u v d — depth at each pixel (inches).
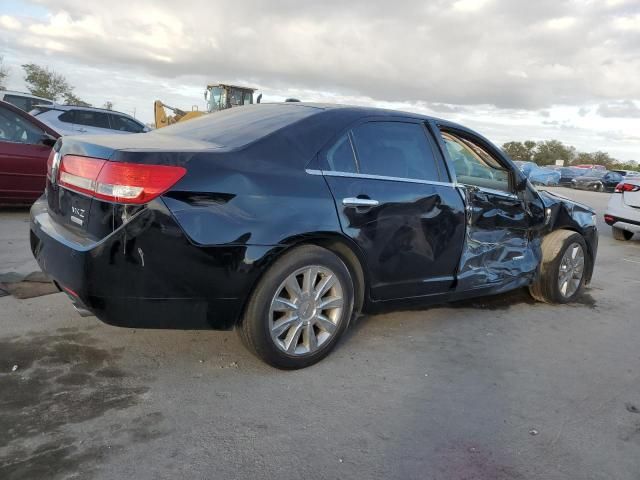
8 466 88.8
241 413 110.7
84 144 119.4
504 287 183.5
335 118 139.3
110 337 141.1
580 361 152.3
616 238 412.2
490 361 146.9
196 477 90.0
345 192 131.6
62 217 123.4
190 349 138.5
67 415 104.7
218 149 119.6
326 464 96.2
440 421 113.6
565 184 1578.5
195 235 110.1
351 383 127.6
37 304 159.2
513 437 109.5
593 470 100.3
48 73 2242.9
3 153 278.8
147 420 105.3
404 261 146.8
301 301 127.8
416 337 160.1
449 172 159.5
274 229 118.6
